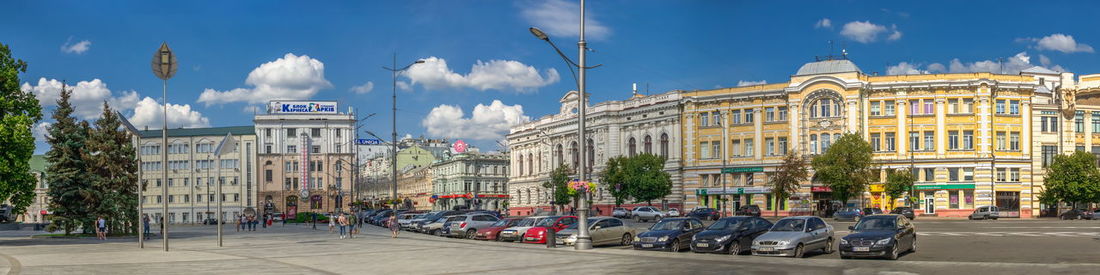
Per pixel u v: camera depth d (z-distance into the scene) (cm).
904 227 3381
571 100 12444
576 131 12075
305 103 14912
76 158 6172
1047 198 9062
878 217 3400
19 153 4894
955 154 9212
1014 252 3594
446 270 2808
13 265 3158
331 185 14412
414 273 2728
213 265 3092
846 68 10350
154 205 14275
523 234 4666
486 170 16812
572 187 3656
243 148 14375
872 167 9088
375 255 3556
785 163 8862
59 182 6053
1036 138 9300
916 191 9288
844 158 8500
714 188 10269
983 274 2516
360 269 2900
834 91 9531
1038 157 9288
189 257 3525
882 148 9431
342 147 14912
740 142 10144
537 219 4738
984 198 9125
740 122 10162
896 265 2833
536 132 13262
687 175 10500
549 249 3731
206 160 14325
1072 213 8675
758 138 9981
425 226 6284
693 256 3219
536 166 13375
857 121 9444
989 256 3369
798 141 9681
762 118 9981
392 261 3212
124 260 3366
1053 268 2670
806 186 9681
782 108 9906
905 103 9381
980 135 9175
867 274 2528
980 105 9206
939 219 8394
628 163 10044
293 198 14538
